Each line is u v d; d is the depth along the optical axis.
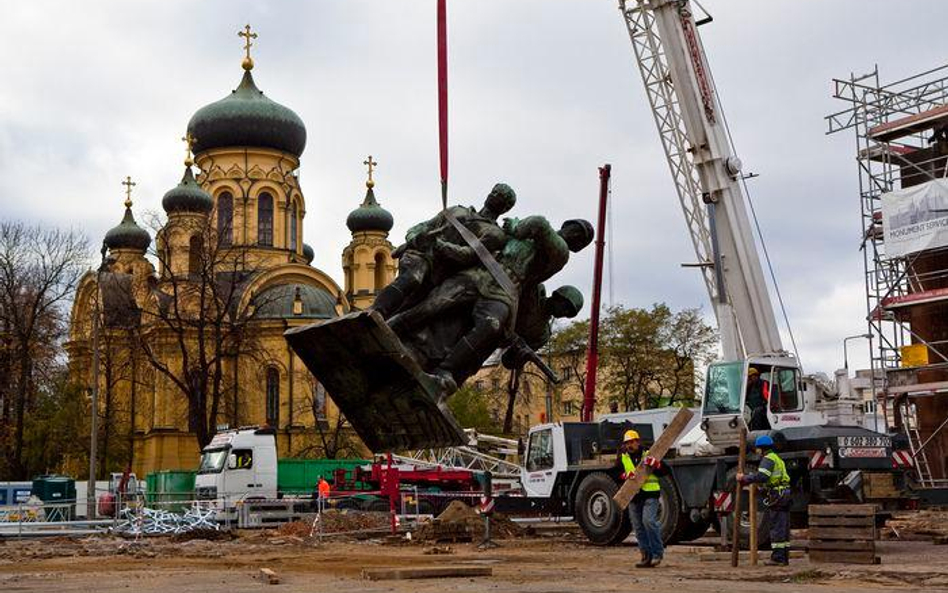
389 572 15.68
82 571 20.58
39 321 70.38
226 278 88.75
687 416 18.42
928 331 46.38
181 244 88.69
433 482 49.75
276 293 89.38
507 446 53.72
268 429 52.00
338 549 28.47
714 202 38.16
